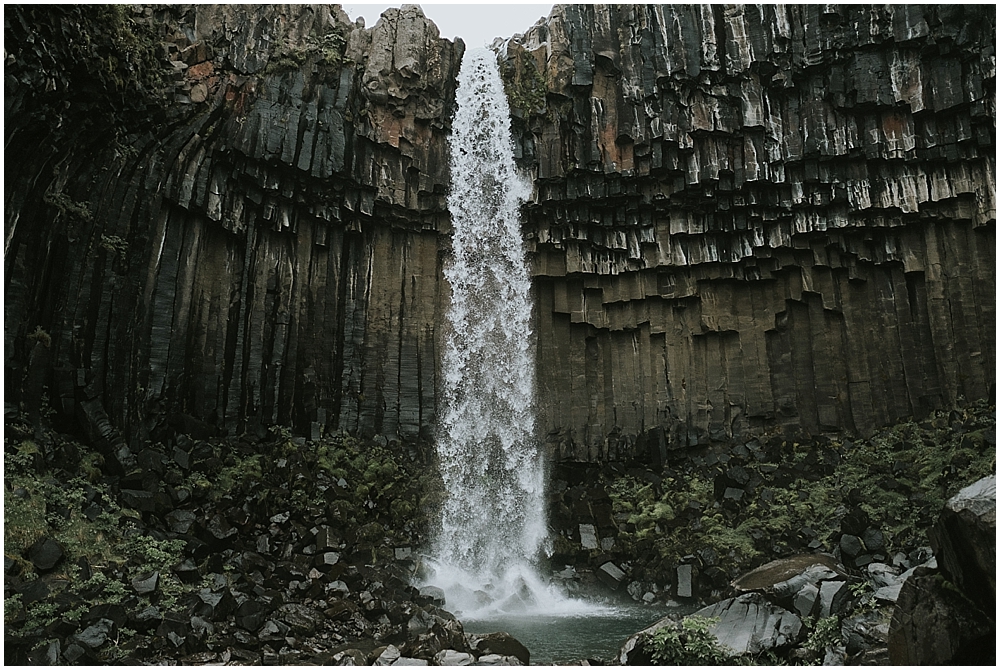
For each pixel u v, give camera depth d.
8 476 10.30
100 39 12.91
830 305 18.45
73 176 13.02
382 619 11.21
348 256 18.61
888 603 10.09
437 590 13.30
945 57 17.41
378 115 18.83
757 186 18.66
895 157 17.62
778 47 18.52
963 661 7.04
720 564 14.95
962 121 17.16
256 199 16.83
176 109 14.98
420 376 18.80
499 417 19.05
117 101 13.49
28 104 11.34
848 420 17.95
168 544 11.60
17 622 8.54
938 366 17.12
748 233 19.03
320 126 17.66
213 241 16.31
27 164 11.77
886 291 18.19
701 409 19.02
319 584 11.70
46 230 12.33
